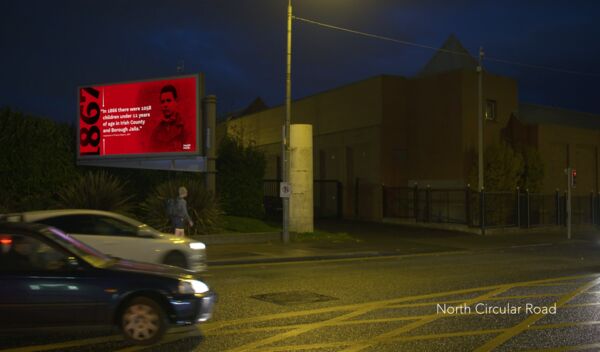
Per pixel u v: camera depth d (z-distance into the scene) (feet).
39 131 69.56
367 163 113.19
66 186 70.38
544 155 114.42
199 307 24.49
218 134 126.00
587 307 32.58
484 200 92.79
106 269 23.79
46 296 22.84
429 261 57.57
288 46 70.85
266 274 46.26
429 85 108.47
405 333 26.27
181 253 41.22
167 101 73.56
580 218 115.55
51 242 23.71
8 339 24.71
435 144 106.93
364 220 112.57
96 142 75.56
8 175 66.33
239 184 85.71
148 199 69.56
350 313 30.73
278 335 25.81
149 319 23.77
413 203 107.24
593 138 125.49
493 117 109.70
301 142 81.71
